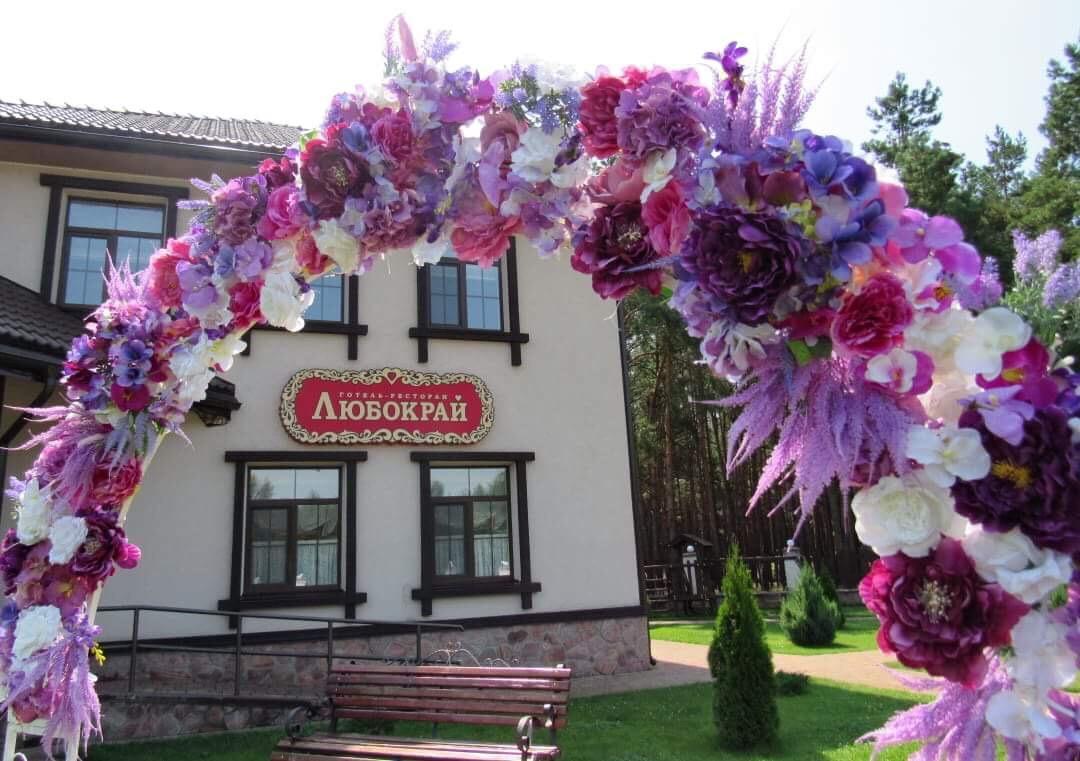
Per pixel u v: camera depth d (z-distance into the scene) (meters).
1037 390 1.64
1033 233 20.22
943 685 1.78
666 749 5.92
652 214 1.95
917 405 1.73
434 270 10.09
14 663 2.62
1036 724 1.57
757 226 1.70
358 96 2.44
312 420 8.91
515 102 2.24
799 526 1.72
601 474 10.16
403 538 9.08
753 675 5.96
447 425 9.48
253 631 8.27
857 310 1.67
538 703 4.90
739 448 1.84
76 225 8.86
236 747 6.64
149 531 8.12
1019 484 1.58
